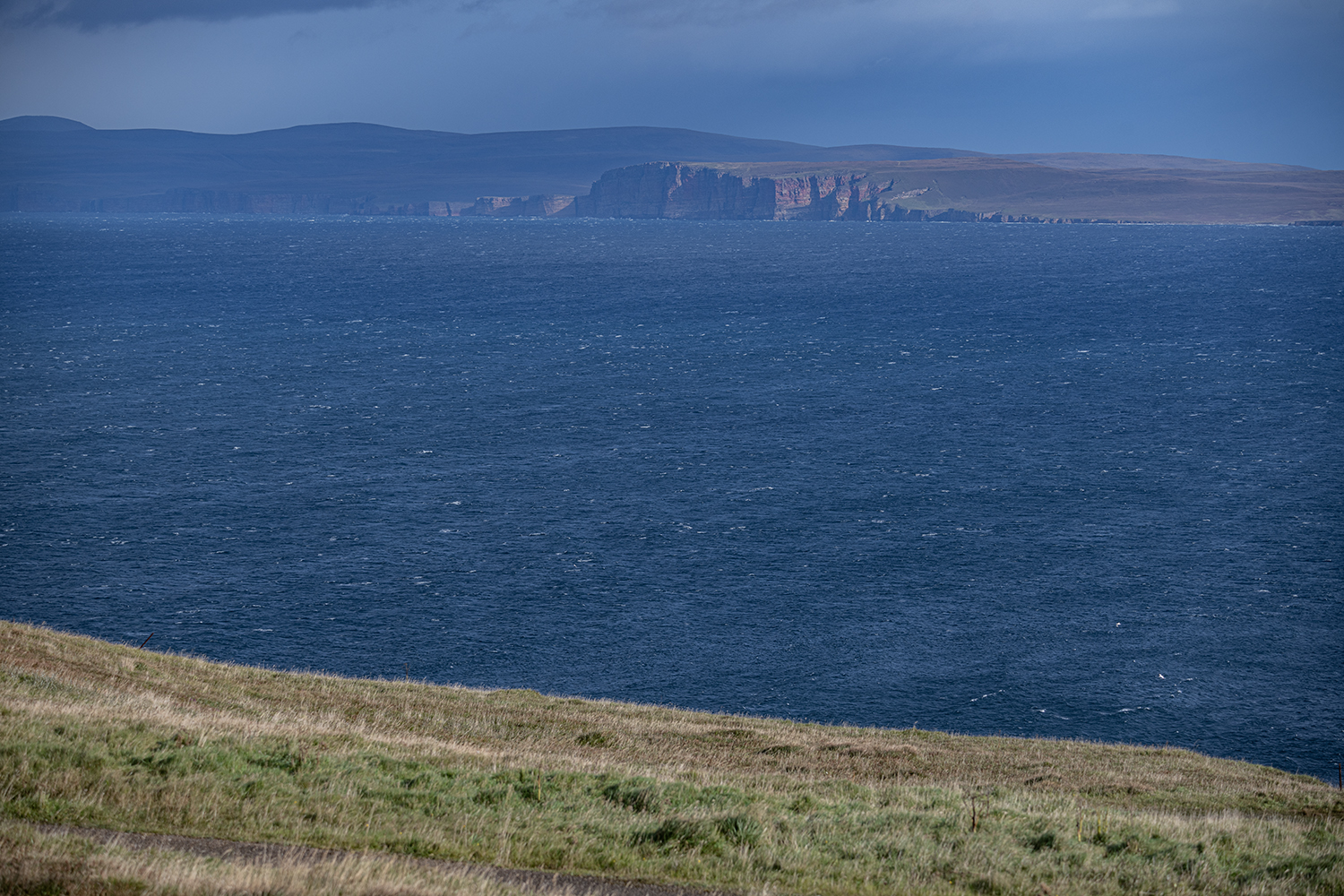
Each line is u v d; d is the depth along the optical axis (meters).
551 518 85.31
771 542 80.44
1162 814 26.28
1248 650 63.31
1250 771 33.84
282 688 35.84
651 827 19.77
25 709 24.39
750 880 17.31
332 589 70.44
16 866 13.98
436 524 83.50
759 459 103.06
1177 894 18.17
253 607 67.00
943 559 77.31
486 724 33.31
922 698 57.56
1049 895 17.77
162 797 19.14
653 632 65.25
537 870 17.28
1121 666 61.25
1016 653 62.81
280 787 20.56
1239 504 89.62
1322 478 97.19
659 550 78.62
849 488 93.75
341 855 17.02
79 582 69.81
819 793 25.72
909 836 20.48
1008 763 32.97
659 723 35.59
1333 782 48.94
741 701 56.91
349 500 88.94
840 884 17.48
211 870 14.80
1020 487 94.44
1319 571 75.12
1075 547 79.69
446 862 17.27
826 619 67.25
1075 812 24.41
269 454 102.25
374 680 40.22
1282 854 21.19
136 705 28.52
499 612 67.56
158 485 91.38
